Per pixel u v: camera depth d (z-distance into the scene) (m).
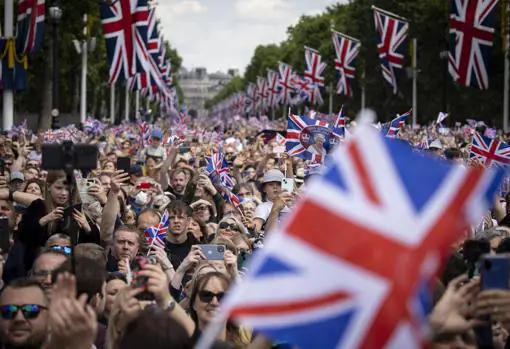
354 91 184.62
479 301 10.42
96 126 86.31
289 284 8.32
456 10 63.28
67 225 20.81
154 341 10.44
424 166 8.41
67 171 13.36
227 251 17.47
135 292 12.56
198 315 13.91
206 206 25.30
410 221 8.33
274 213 21.39
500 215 26.22
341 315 8.30
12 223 21.69
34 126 129.12
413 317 8.28
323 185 8.42
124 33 62.62
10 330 12.22
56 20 65.69
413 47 127.62
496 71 129.25
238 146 71.69
